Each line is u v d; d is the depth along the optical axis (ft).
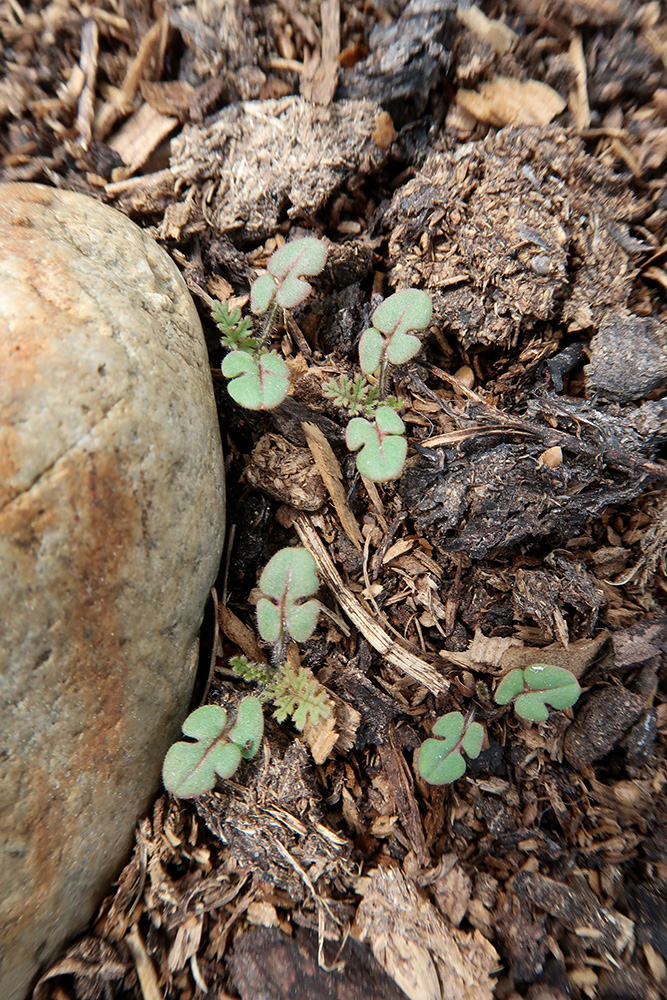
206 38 0.47
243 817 0.41
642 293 0.46
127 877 0.40
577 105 0.46
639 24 0.46
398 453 0.41
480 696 0.43
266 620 0.42
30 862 0.37
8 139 0.46
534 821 0.42
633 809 0.42
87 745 0.38
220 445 0.43
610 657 0.43
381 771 0.43
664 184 0.46
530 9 0.47
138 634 0.39
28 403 0.36
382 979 0.39
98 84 0.47
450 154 0.45
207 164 0.46
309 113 0.46
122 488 0.38
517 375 0.45
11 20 0.47
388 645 0.44
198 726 0.40
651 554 0.44
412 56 0.45
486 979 0.39
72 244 0.40
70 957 0.39
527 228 0.44
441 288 0.45
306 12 0.47
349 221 0.47
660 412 0.43
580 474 0.43
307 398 0.45
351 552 0.45
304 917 0.40
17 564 0.36
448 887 0.41
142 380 0.39
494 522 0.43
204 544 0.41
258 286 0.43
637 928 0.40
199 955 0.40
